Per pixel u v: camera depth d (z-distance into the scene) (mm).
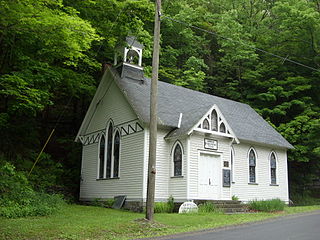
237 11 40688
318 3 35906
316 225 11672
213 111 19031
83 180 23844
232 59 36875
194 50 38500
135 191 18359
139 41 23531
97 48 27672
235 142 20531
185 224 12523
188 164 17500
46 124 30266
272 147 24484
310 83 34062
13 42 18688
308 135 27734
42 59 20703
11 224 11672
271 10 40062
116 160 20672
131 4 21047
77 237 10195
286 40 35812
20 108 20578
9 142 24109
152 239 9695
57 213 14898
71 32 14758
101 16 21812
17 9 13875
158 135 18656
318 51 33750
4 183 16109
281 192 24391
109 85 22469
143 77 22688
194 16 38312
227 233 10227
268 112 32344
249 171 22656
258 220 13320
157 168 18203
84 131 24797
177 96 22828
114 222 12328
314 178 32562
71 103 32562
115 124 21219
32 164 23797
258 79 36281
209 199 17984
